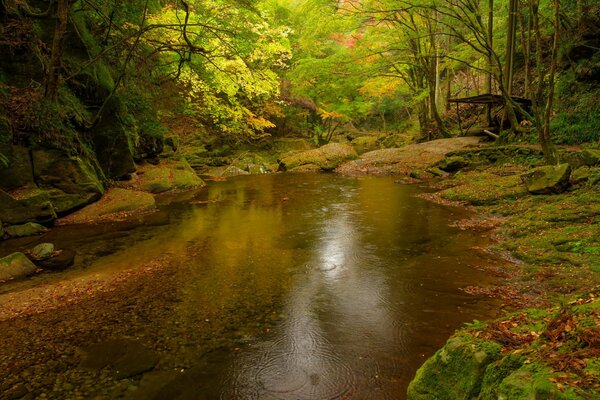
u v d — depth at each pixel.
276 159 29.00
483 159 17.80
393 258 7.61
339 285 6.33
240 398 3.61
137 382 3.87
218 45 15.45
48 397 3.64
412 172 19.09
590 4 17.14
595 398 1.58
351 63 22.73
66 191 11.36
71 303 5.71
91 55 13.70
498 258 7.32
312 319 5.17
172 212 12.35
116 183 14.74
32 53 11.22
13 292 6.11
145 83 15.15
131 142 16.61
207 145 26.23
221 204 13.73
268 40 18.98
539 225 8.37
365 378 3.87
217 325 5.04
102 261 7.67
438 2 16.42
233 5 13.98
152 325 5.04
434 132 27.08
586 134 15.75
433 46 21.73
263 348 4.47
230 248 8.49
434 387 2.66
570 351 1.99
